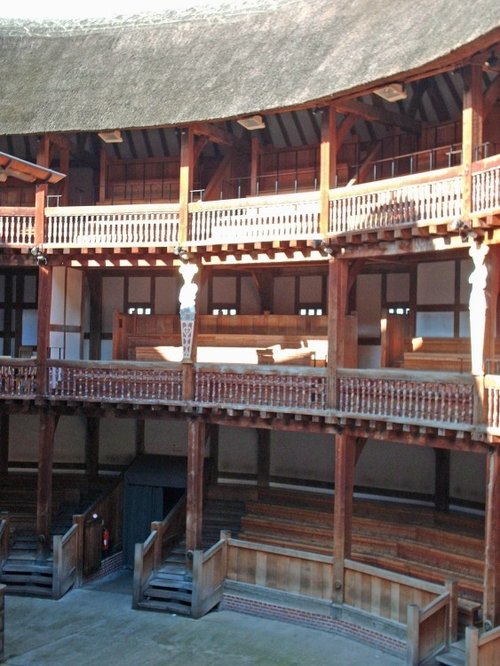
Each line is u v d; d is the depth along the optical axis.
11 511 28.28
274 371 22.48
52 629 22.05
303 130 27.59
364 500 26.38
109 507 28.25
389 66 19.86
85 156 29.38
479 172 18.70
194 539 24.17
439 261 25.39
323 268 28.06
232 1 27.50
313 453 27.72
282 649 20.64
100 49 28.05
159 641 21.19
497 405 18.05
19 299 30.70
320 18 25.31
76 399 24.80
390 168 26.16
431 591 19.78
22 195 29.94
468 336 24.59
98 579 26.61
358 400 21.06
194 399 23.80
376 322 26.94
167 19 28.09
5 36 29.14
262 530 26.34
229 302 29.69
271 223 22.84
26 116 25.22
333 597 21.95
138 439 29.91
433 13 21.19
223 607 23.77
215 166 29.47
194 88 24.55
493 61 19.09
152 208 24.27
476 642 17.06
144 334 28.78
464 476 24.48
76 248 24.70
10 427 30.33
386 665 19.55
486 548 18.47
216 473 28.89
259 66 24.33
